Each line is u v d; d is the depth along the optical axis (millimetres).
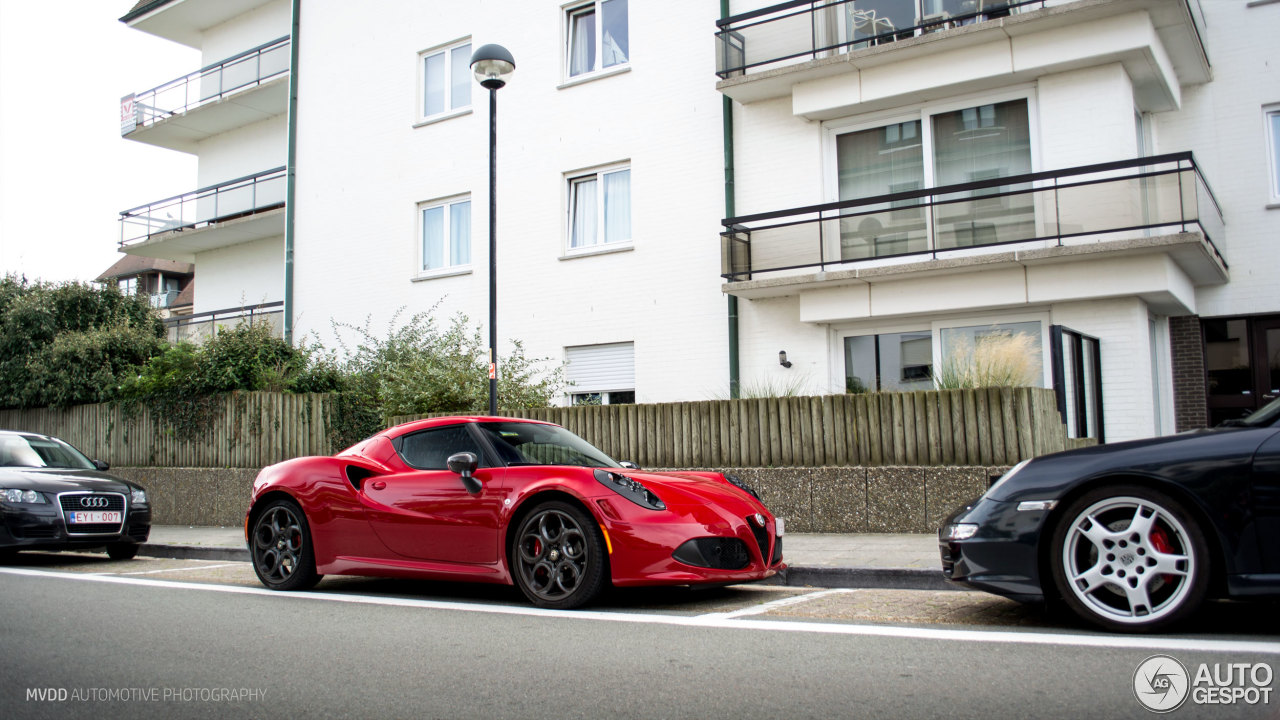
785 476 9180
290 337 18172
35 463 9844
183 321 20609
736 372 13203
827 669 3789
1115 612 4195
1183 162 10641
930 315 11922
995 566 4402
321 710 3393
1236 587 3945
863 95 12266
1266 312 11453
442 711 3340
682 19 14195
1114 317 10781
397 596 6348
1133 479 4176
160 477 13812
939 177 12242
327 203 18109
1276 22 11531
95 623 5266
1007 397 8430
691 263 13836
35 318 16750
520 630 4840
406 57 17234
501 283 15641
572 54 15477
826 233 12281
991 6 11562
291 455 12898
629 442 10375
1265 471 3945
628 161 14625
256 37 21609
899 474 8664
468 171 16234
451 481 6062
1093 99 11156
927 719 3068
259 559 6930
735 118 13695
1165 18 10625
